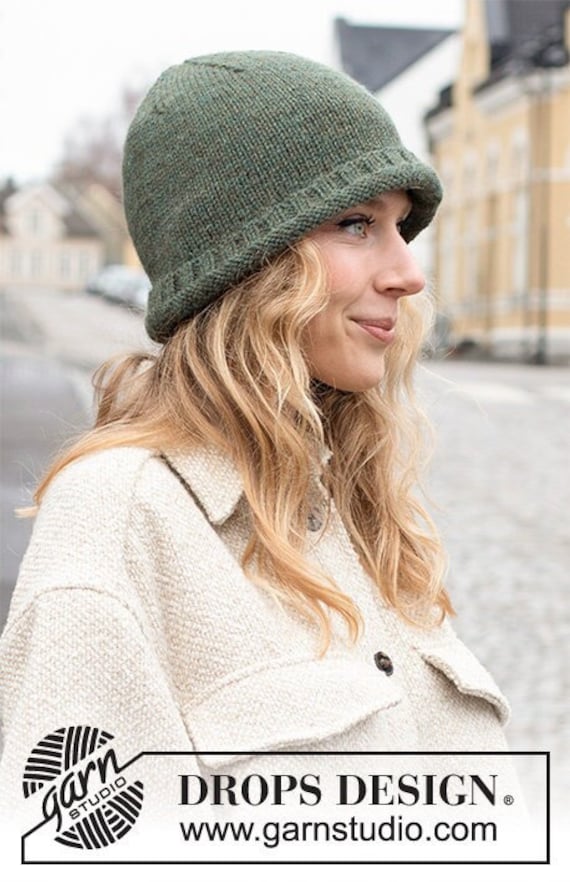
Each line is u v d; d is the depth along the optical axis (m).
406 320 2.45
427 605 2.29
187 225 2.14
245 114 2.11
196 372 2.11
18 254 107.44
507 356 43.00
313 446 2.19
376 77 59.44
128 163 2.23
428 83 58.56
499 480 14.77
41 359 34.28
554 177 41.59
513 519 12.29
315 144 2.10
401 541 2.33
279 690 1.95
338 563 2.19
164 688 1.89
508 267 44.16
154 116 2.18
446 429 19.69
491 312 45.38
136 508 2.00
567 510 12.89
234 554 2.07
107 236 106.94
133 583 1.96
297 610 2.02
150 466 2.05
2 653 1.93
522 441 18.55
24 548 9.41
